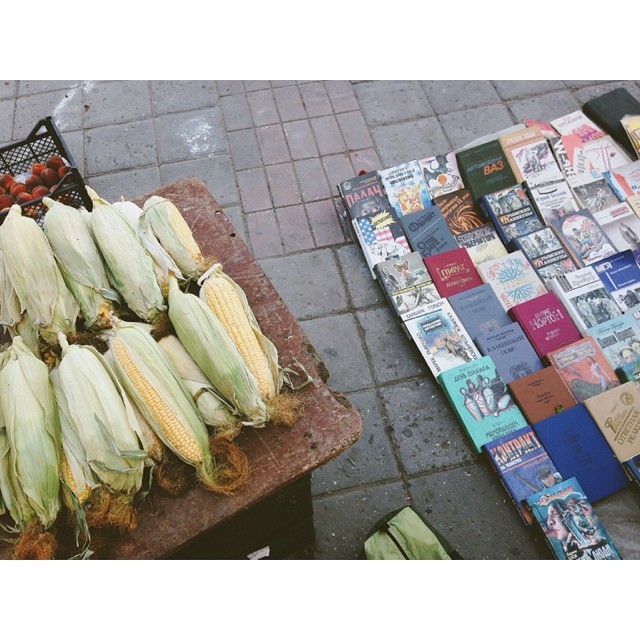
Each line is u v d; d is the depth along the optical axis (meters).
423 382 2.72
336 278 3.09
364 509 2.43
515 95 3.83
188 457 1.38
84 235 1.59
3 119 3.86
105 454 1.31
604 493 2.33
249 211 3.39
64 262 1.57
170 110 3.86
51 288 1.53
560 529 2.21
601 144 3.25
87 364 1.38
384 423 2.63
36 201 2.76
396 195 3.15
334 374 2.79
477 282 2.86
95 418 1.32
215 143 3.69
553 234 2.91
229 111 3.83
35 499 1.29
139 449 1.33
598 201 3.04
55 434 1.36
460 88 3.88
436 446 2.56
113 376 1.40
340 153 3.61
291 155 3.61
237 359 1.43
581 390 2.49
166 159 3.64
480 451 2.44
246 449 1.45
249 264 1.80
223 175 3.54
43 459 1.30
